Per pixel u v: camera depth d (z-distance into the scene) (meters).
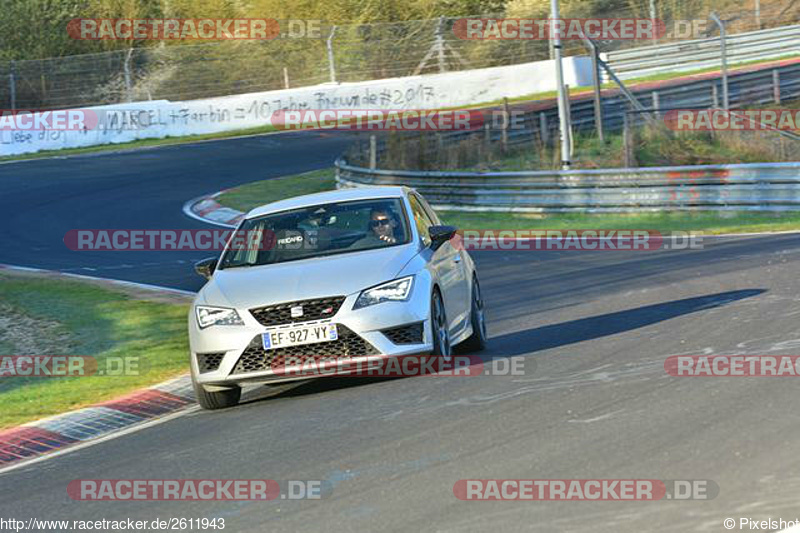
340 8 182.88
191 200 106.44
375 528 18.16
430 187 96.75
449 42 170.25
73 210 102.69
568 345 34.81
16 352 47.16
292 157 132.00
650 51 160.25
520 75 160.12
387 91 157.38
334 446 24.25
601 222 83.44
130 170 127.56
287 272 31.48
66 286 63.34
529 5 177.38
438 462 21.77
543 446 22.06
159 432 29.39
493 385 28.77
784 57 162.62
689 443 21.20
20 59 182.62
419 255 32.09
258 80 170.25
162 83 167.88
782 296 40.59
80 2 186.50
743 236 67.69
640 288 48.19
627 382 27.45
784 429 21.52
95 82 164.38
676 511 17.39
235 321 30.27
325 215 34.50
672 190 83.25
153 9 188.25
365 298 30.00
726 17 172.12
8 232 92.94
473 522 17.88
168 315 51.84
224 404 31.75
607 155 105.31
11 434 31.33
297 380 34.72
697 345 32.06
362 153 113.12
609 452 21.14
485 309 47.88
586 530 16.98
